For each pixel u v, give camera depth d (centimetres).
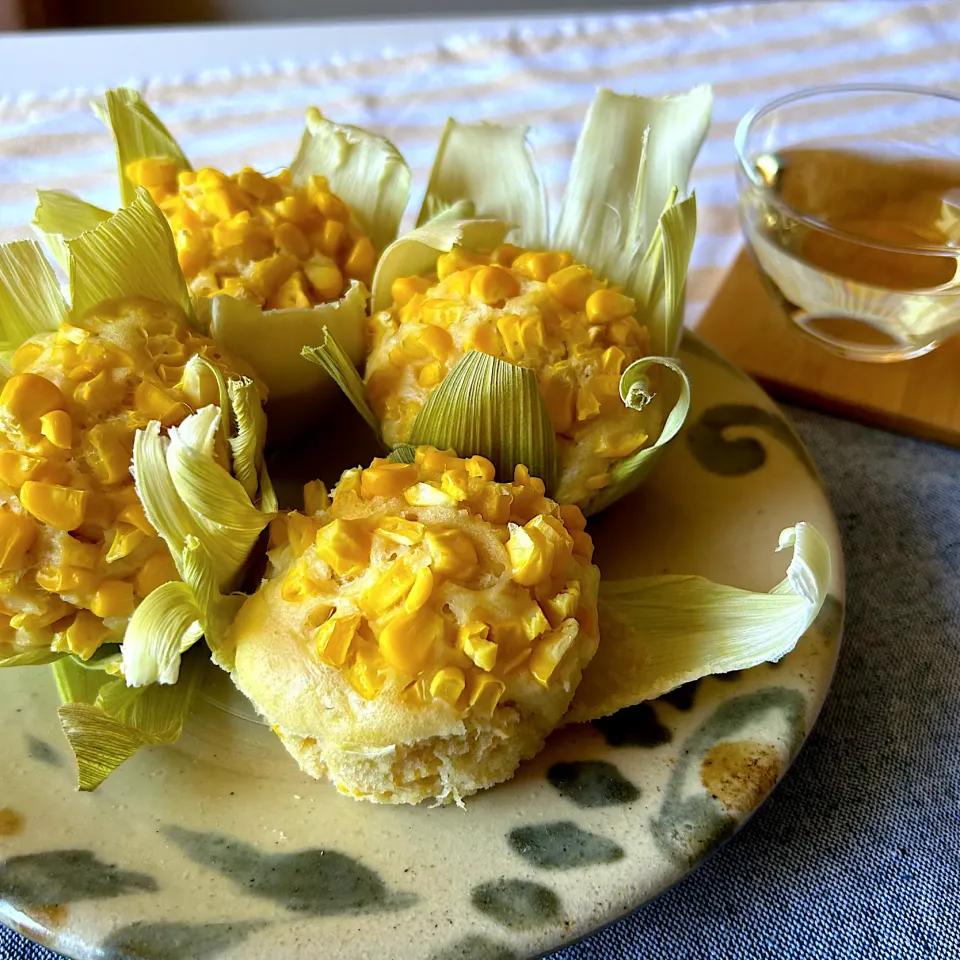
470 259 27
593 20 45
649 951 23
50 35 44
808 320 33
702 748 22
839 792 24
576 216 30
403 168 31
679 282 28
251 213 28
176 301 26
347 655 21
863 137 36
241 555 24
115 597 23
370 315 29
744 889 23
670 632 24
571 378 26
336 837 21
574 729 23
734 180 38
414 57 43
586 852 21
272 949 20
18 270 25
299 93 41
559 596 22
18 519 22
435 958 20
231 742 23
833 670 24
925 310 30
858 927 23
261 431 25
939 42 44
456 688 21
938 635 27
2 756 22
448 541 22
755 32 44
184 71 42
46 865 21
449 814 22
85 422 23
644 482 28
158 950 20
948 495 30
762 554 26
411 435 26
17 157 37
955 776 25
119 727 22
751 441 28
